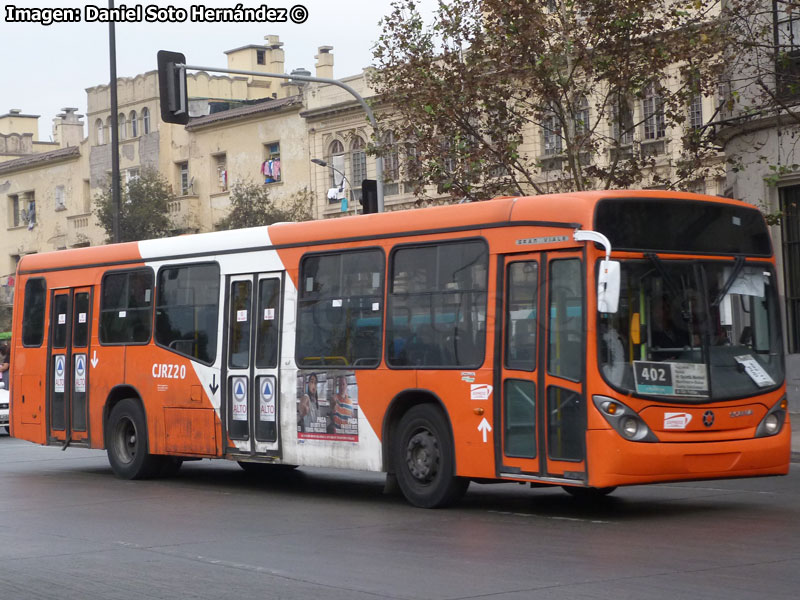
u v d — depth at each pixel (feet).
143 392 63.21
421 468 48.83
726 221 45.96
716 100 124.26
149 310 63.21
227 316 58.23
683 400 43.45
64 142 291.99
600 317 42.78
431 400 49.03
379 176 92.68
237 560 37.19
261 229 56.95
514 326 45.55
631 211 43.86
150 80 224.33
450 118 88.63
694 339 44.24
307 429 53.62
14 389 72.28
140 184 211.61
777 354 46.32
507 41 86.28
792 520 43.50
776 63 84.69
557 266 44.24
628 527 42.39
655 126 130.52
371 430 50.57
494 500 52.06
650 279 43.75
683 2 87.20
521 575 33.37
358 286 51.75
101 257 66.90
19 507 52.34
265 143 202.39
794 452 70.79
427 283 48.83
